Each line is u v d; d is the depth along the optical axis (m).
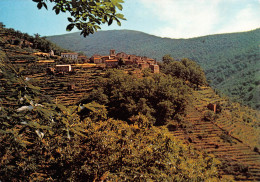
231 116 84.62
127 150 9.86
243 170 46.06
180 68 118.94
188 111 78.75
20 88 3.51
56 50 153.88
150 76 90.19
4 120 3.33
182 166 11.70
